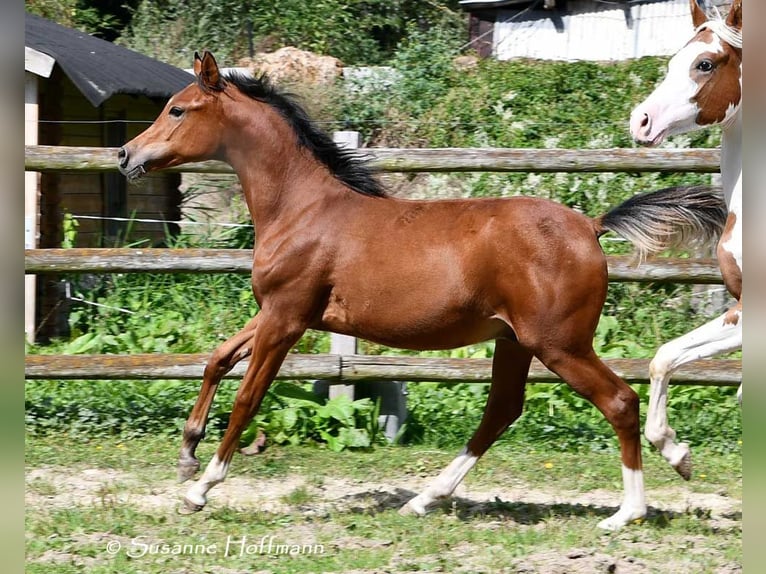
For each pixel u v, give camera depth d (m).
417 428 10.95
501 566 6.92
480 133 20.55
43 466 9.66
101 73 14.95
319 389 10.80
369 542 7.54
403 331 7.77
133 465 9.76
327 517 8.20
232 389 11.12
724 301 13.05
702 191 7.84
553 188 15.56
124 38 29.42
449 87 22.98
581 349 7.55
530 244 7.49
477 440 8.30
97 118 16.55
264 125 8.07
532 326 7.49
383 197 8.08
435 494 8.23
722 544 7.49
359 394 10.88
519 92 22.02
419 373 10.22
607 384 7.60
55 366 10.35
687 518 8.00
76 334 13.32
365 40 29.23
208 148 8.16
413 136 20.88
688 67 7.84
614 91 21.88
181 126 8.13
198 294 13.70
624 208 7.78
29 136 13.88
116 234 16.39
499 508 8.55
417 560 7.11
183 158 8.19
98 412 10.98
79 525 7.79
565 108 21.38
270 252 7.94
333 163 8.09
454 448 10.59
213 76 8.09
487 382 10.21
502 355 8.18
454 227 7.70
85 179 15.76
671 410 11.16
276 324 7.95
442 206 7.86
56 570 6.83
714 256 10.04
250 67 23.27
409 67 23.77
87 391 11.44
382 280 7.71
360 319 7.85
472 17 30.80
